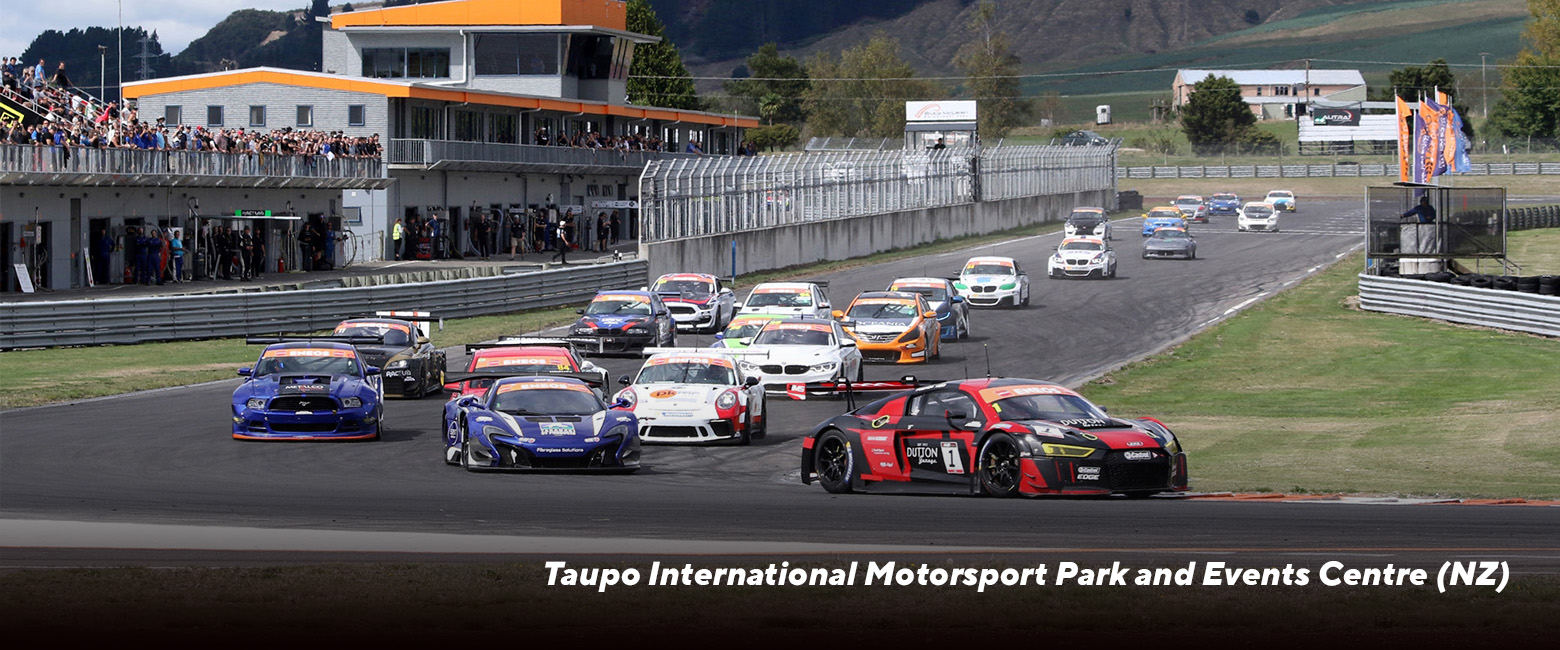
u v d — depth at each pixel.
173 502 58.69
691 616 35.88
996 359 132.25
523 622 35.16
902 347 126.50
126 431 84.12
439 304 158.62
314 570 42.06
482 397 75.12
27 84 189.62
